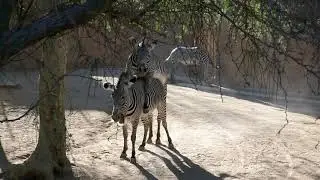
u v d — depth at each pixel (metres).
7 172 7.91
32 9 3.36
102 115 13.64
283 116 15.26
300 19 3.04
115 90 9.04
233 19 3.30
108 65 3.34
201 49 3.43
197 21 3.36
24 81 16.48
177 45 3.43
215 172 9.12
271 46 3.13
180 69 23.03
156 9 3.27
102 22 3.29
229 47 3.33
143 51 10.00
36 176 7.90
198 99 16.92
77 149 10.31
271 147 11.09
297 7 3.06
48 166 8.04
